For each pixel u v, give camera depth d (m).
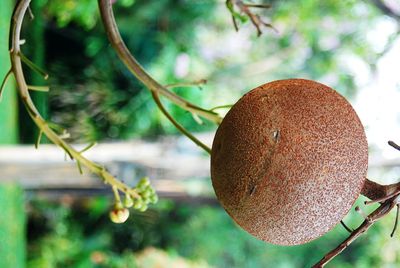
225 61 6.23
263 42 6.28
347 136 1.19
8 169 4.30
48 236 5.66
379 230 5.96
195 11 5.86
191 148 5.24
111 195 4.99
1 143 4.54
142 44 5.68
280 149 1.17
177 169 4.77
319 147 1.17
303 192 1.18
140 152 4.62
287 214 1.20
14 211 4.96
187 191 5.81
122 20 5.53
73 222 5.80
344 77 6.07
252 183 1.20
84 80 5.56
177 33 5.82
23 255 5.29
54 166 4.39
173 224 6.25
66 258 5.66
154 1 5.59
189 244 6.27
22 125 5.23
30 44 5.00
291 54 6.23
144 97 5.59
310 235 1.24
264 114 1.20
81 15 5.24
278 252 6.57
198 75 5.98
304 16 5.78
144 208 1.68
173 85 1.69
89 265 5.67
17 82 1.61
